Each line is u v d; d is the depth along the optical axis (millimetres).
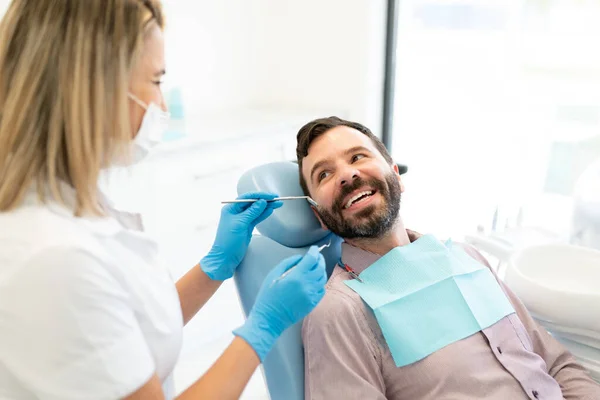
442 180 2922
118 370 630
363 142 1200
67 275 601
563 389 1095
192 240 2025
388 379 1034
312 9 2549
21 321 596
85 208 672
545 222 2355
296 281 835
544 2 2311
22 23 634
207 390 736
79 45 619
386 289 1087
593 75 2303
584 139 2438
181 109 2006
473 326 1062
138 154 782
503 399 1006
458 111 2775
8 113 634
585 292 1094
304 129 1241
